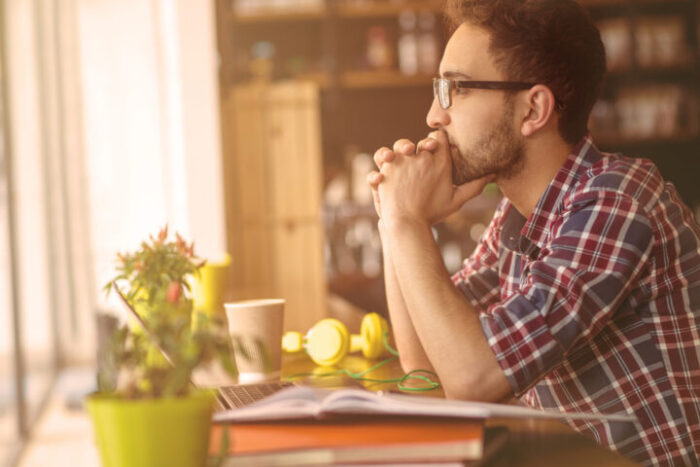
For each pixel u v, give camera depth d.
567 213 1.17
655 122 4.84
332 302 3.04
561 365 1.20
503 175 1.26
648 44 4.83
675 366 1.18
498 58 1.21
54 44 5.02
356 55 4.98
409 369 1.36
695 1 4.89
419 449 0.74
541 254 1.17
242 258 4.25
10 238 3.55
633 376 1.17
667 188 1.24
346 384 1.18
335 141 5.04
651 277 1.17
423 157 1.21
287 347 1.55
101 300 4.87
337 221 4.66
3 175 3.56
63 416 4.04
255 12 4.78
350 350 1.56
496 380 1.02
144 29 4.12
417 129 5.06
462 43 1.23
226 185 3.97
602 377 1.18
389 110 5.05
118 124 4.45
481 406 0.83
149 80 4.16
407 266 1.12
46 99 4.90
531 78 1.21
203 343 0.67
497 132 1.22
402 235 1.15
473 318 1.06
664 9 4.94
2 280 3.62
